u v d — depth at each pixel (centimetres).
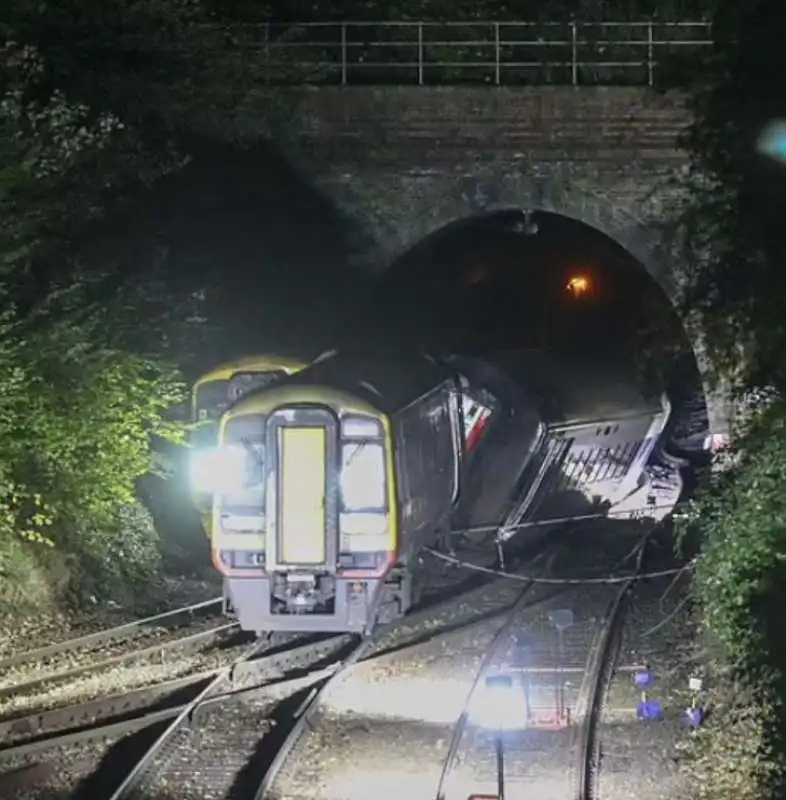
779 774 5291
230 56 9350
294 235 10012
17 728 5869
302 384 7462
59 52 8319
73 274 7750
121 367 7975
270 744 5738
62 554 8456
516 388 11488
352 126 9838
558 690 6706
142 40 8706
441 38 10481
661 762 5612
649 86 9750
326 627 7462
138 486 9888
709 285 9219
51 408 7588
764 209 8038
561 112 9850
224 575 7469
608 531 12619
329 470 7331
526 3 10569
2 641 7550
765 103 8175
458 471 9831
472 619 8556
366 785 5272
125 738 5806
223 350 9712
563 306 14662
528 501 11462
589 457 12825
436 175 9925
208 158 9619
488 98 9838
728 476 7856
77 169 7888
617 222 9931
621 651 7638
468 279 13500
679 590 9344
